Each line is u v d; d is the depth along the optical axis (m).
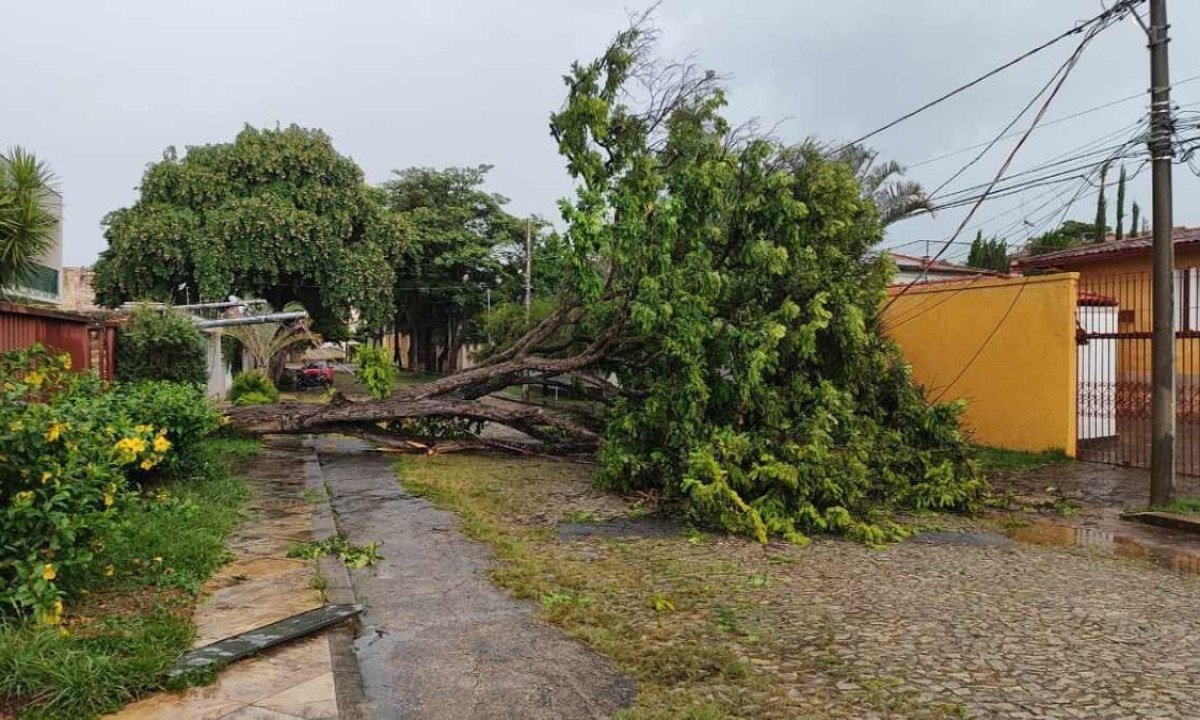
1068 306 12.89
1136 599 5.96
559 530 8.18
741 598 5.88
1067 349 12.89
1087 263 19.06
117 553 5.80
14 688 3.71
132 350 14.81
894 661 4.63
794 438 8.92
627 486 9.94
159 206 27.00
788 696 4.17
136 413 8.34
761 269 10.18
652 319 9.92
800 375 10.13
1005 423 13.95
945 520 8.99
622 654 4.74
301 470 11.59
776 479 8.22
